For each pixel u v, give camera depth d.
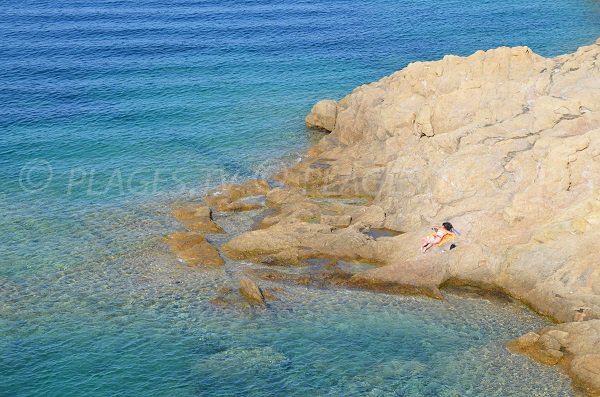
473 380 29.11
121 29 93.31
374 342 31.70
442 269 36.16
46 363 30.20
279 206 45.69
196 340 31.78
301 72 76.06
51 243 41.09
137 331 32.44
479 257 36.25
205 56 81.62
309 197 47.31
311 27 95.69
